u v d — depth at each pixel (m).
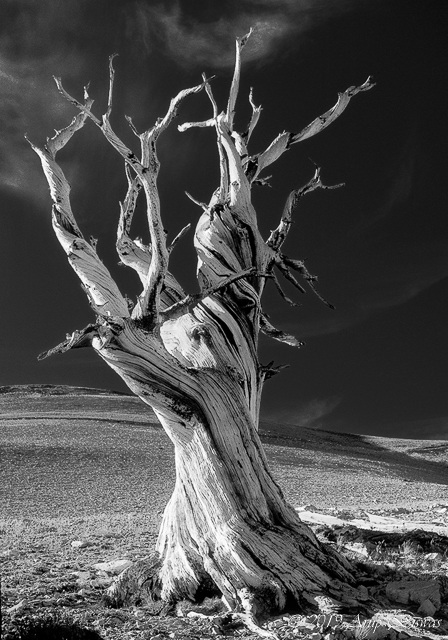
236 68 9.50
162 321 7.98
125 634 6.33
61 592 8.01
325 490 38.91
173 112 7.87
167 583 7.68
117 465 44.16
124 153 7.79
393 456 91.88
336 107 9.98
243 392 8.53
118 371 7.90
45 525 17.94
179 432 8.08
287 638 6.21
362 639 6.29
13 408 94.12
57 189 8.52
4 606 7.12
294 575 7.44
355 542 10.53
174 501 8.19
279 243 9.91
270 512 8.02
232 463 7.94
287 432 98.25
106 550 11.67
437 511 19.98
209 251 9.20
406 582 7.86
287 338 9.42
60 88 7.94
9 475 37.56
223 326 8.77
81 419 74.75
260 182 10.29
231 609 7.20
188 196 9.79
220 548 7.59
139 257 9.56
